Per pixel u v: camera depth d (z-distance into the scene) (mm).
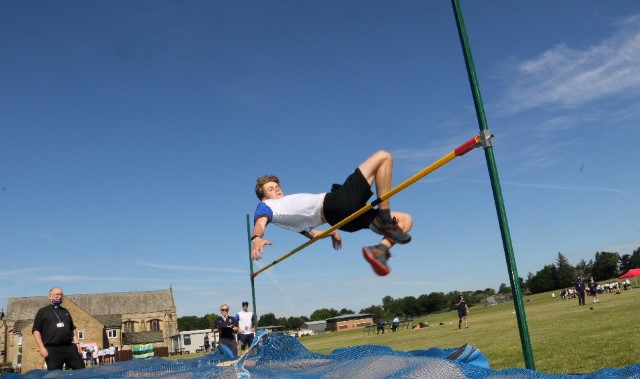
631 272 46219
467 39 3391
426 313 130750
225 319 10562
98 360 47875
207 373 3588
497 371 2502
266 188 3883
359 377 2727
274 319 129500
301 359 3947
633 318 11039
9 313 65375
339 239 4180
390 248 3322
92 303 74000
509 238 3078
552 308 26797
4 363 60406
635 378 2262
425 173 3234
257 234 3568
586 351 6426
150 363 6246
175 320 75688
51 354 7039
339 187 3496
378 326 33875
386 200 3338
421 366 2580
